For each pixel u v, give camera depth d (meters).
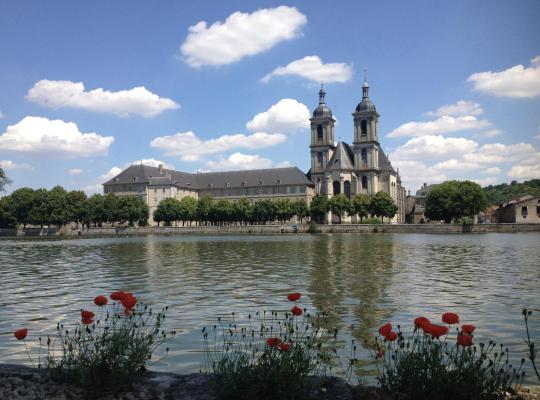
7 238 145.75
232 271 41.56
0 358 16.20
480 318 21.44
